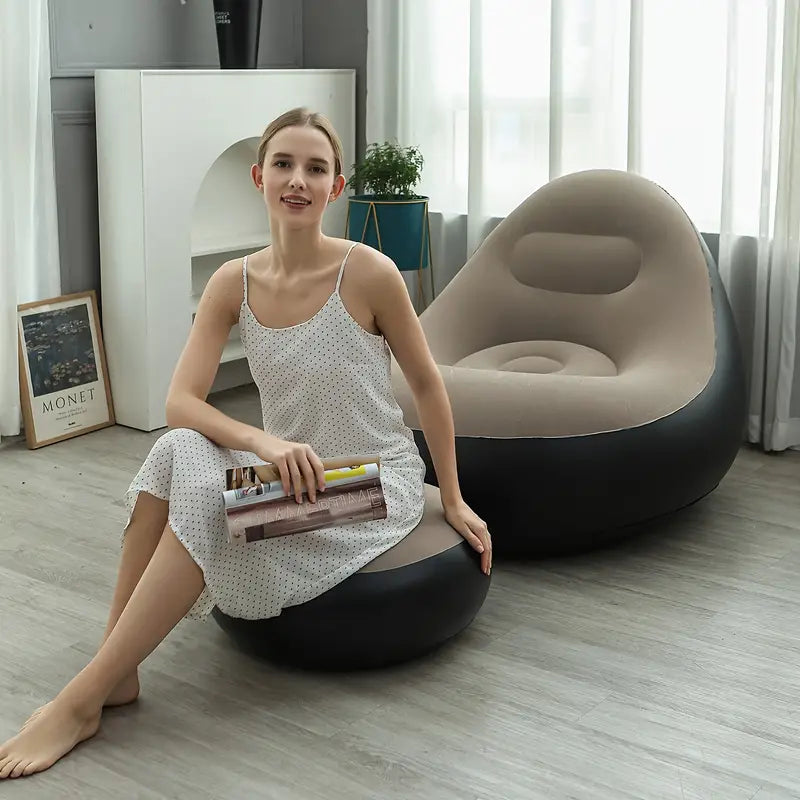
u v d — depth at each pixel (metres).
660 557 2.90
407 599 2.23
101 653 2.04
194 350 2.28
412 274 4.51
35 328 3.77
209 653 2.39
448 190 4.41
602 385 2.86
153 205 3.79
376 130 4.44
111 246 3.89
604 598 2.67
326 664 2.29
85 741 2.06
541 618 2.56
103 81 3.76
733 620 2.57
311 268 2.25
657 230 3.35
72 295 3.89
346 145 4.54
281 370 2.24
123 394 3.99
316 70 4.32
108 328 3.97
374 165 4.09
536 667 2.34
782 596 2.69
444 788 1.92
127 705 2.18
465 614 2.36
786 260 3.61
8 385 3.70
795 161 3.54
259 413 4.20
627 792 1.92
